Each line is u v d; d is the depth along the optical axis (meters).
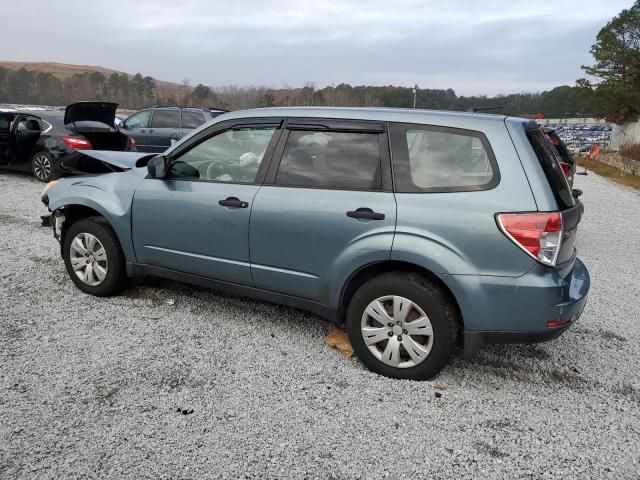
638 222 10.18
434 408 3.07
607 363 3.75
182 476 2.44
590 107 47.50
